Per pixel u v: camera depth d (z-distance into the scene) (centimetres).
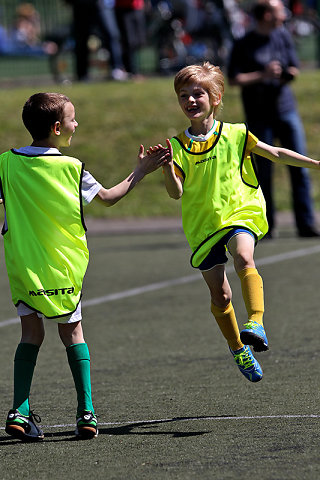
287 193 3269
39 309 1015
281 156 1155
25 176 1027
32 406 1207
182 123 3681
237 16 4631
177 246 2605
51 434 1054
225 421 1066
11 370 1447
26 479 879
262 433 995
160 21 4603
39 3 5909
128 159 3503
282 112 2445
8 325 1789
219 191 1130
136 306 1889
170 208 3216
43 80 4884
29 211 1021
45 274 1012
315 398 1146
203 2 4553
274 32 2431
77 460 935
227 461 896
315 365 1342
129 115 3750
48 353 1556
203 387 1262
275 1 2412
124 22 4291
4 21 5938
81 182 1027
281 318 1697
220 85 1145
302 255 2347
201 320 1738
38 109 1032
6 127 3725
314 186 3319
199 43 4594
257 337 1027
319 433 978
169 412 1134
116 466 903
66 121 1041
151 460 917
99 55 5047
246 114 2464
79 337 1047
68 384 1332
